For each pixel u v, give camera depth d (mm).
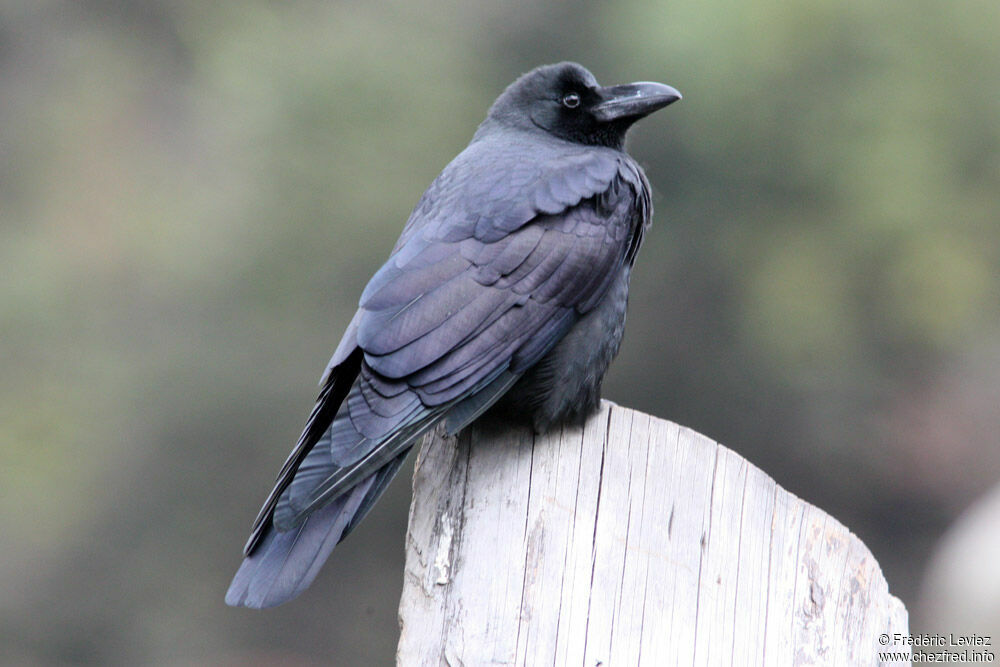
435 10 18344
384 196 16875
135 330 18406
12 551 17422
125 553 17469
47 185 21062
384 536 18031
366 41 17844
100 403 17875
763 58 16250
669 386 18031
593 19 17625
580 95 7402
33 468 17562
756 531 5277
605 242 6430
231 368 17234
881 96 16297
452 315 5934
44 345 18453
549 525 5336
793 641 4996
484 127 7605
